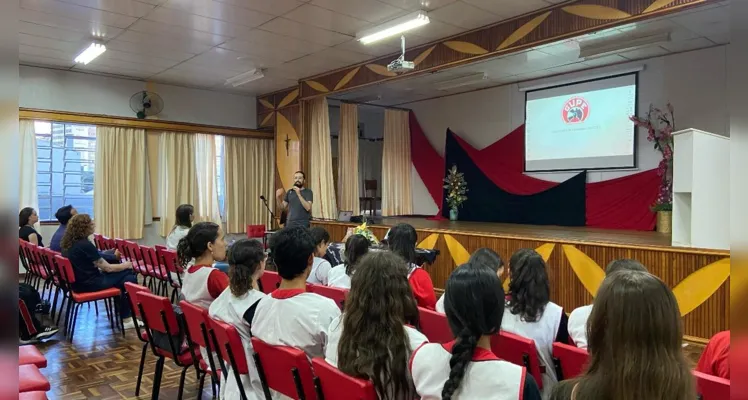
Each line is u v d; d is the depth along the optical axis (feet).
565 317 6.93
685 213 14.17
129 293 9.90
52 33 18.51
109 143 24.81
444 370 4.58
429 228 20.33
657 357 3.19
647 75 21.72
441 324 7.14
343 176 27.55
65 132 24.64
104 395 10.02
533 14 16.01
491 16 16.46
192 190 27.63
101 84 24.86
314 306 6.42
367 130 32.91
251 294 7.82
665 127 20.75
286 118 27.84
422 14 15.83
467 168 28.35
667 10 12.98
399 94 29.12
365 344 5.13
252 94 29.58
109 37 19.03
